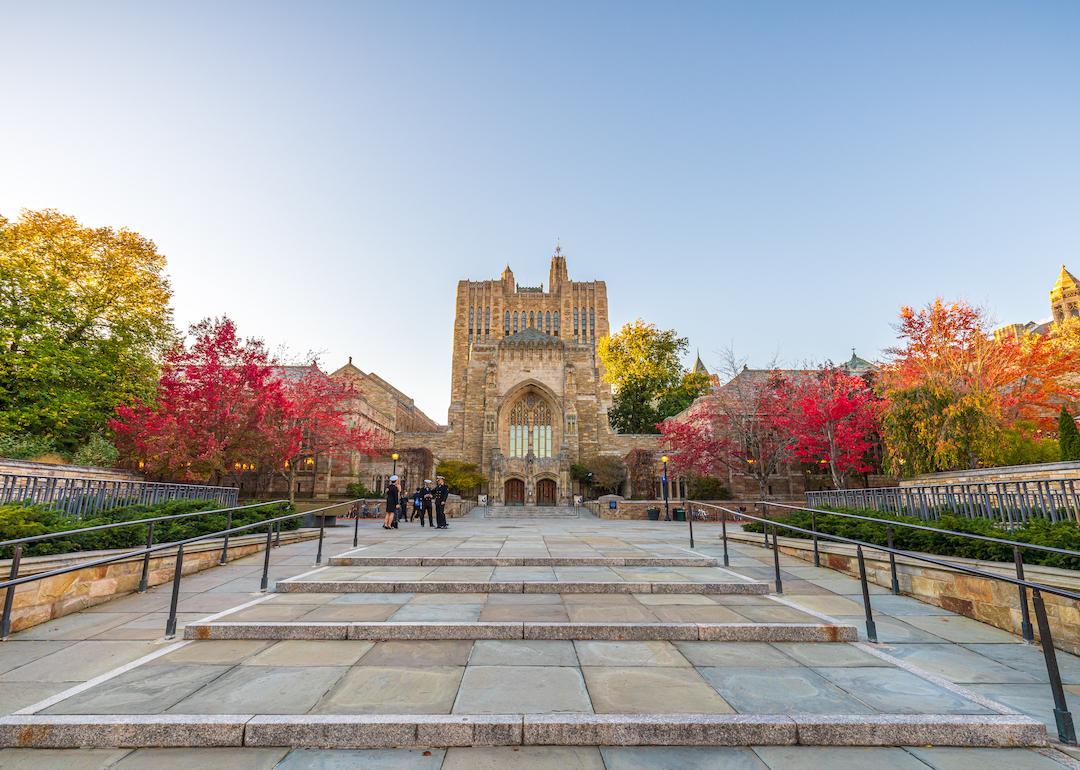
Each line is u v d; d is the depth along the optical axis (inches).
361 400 1711.4
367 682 194.7
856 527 435.8
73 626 281.4
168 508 445.7
